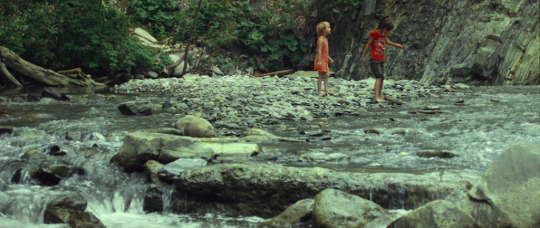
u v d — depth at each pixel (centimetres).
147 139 337
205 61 1612
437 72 1277
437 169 305
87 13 1316
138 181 310
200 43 1709
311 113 642
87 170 328
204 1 1738
